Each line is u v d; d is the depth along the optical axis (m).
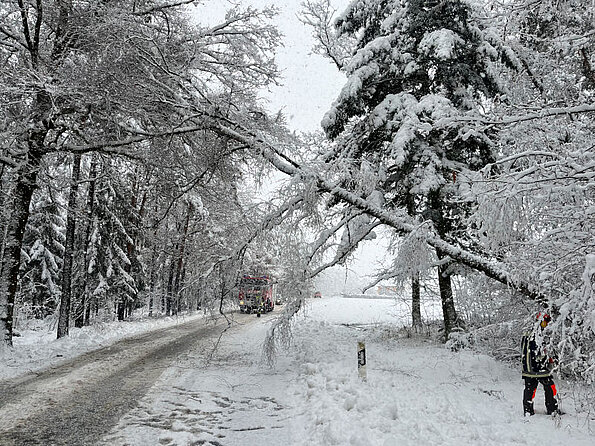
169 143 10.95
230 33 13.09
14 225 12.74
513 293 9.05
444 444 4.84
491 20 7.86
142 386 8.29
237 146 11.46
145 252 30.80
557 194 5.44
